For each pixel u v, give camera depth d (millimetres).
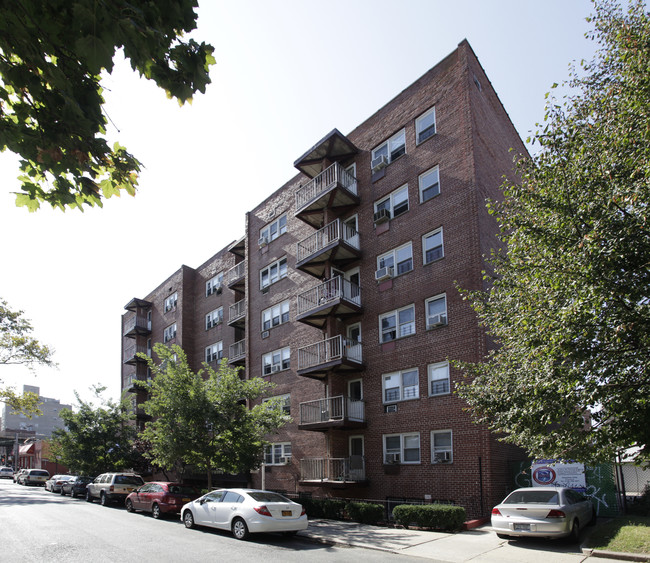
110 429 31891
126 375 47156
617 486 14391
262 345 27703
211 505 14375
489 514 15016
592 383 7867
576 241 8164
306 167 24500
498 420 10430
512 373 10047
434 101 20156
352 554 10797
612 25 9273
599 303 7371
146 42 3688
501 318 10516
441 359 17672
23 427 101438
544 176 9102
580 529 12148
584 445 8875
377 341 20266
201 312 36969
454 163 18859
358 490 19469
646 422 7855
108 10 3432
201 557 10414
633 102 7910
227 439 19156
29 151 4461
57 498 28844
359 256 21906
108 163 5020
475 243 17547
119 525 15906
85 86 4281
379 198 21766
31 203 5094
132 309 45375
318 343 21891
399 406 18688
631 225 7504
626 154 8047
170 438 18688
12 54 4168
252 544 12203
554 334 7680
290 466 23703
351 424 19328
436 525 13594
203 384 19922
